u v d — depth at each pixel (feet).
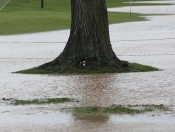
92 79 112.68
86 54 125.08
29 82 111.14
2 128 68.54
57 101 87.76
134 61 143.84
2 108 82.94
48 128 68.03
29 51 179.32
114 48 181.16
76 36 126.11
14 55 167.94
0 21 304.09
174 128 66.69
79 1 125.39
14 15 346.13
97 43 125.39
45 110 80.23
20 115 76.84
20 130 67.31
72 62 125.18
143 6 509.35
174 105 82.12
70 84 106.52
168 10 446.19
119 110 78.18
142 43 195.00
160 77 113.70
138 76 116.06
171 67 130.41
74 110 79.25
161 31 246.68
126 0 609.83
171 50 170.50
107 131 65.41
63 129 67.26
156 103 84.07
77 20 126.00
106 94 93.66
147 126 67.87
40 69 127.44
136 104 83.51
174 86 101.24
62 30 269.64
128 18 347.56
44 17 327.67
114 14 390.21
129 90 97.55
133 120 71.51
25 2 497.05
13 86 105.91
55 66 126.62
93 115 75.20
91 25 125.29
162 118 72.74
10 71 130.52
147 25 286.05
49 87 103.45
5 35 248.52
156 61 143.33
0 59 157.99
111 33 245.24
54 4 500.33
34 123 71.15
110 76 116.78
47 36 238.68
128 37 221.25
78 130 66.44
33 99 90.53
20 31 266.16
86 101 87.51
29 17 325.83
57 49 184.03
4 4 473.67
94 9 125.18
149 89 98.22
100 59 124.67
